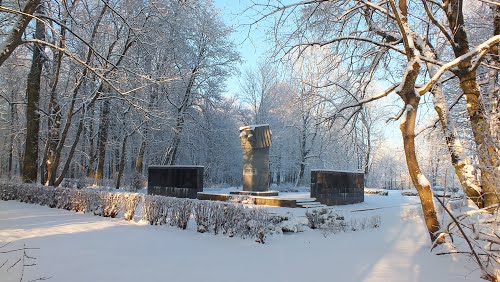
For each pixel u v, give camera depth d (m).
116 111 28.80
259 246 9.22
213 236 10.30
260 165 21.08
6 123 32.91
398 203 24.20
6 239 8.78
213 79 34.22
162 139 36.22
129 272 6.51
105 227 11.19
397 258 8.20
